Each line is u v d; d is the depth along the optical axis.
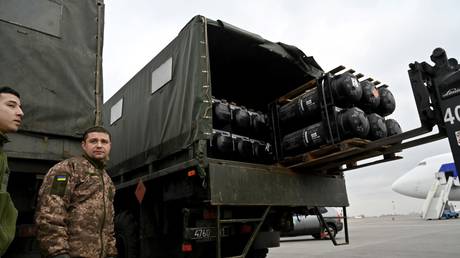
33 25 3.25
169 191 4.21
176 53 4.55
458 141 2.93
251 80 5.99
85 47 3.57
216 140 4.62
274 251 8.93
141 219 4.72
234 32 4.36
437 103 3.26
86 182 2.29
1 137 1.96
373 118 4.23
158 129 4.69
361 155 4.29
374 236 12.98
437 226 16.52
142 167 5.09
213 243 4.49
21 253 2.99
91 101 3.49
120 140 5.95
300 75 5.41
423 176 32.00
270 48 4.66
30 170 3.07
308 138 4.45
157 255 4.57
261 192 4.07
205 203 3.75
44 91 3.19
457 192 27.12
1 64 2.99
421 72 3.33
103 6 3.85
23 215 3.28
